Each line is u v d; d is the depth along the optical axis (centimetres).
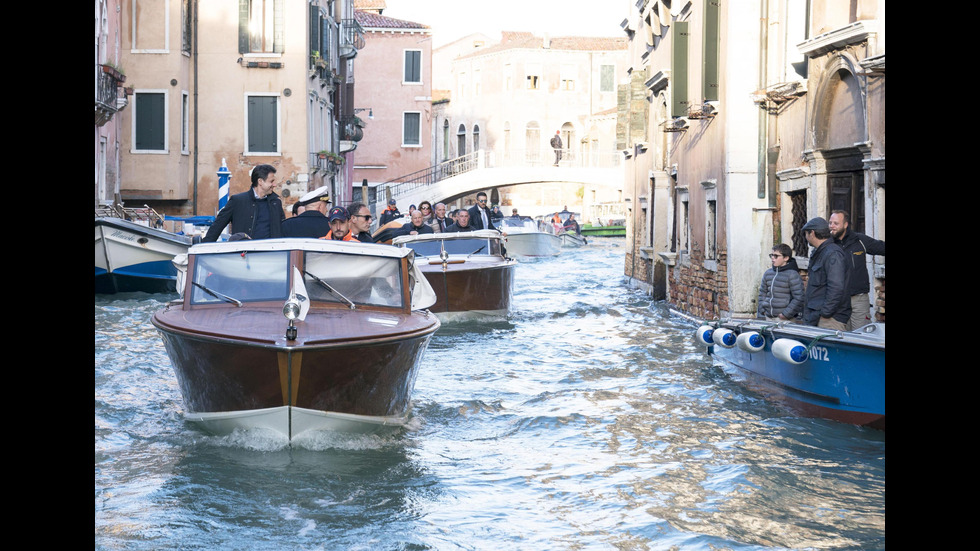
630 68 2664
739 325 1051
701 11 1633
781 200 1380
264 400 728
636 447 794
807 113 1247
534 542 561
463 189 5325
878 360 770
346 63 4338
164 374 1066
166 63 2886
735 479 688
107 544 540
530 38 7131
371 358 743
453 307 1619
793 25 1311
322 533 569
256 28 3036
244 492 643
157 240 1978
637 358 1273
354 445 770
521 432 852
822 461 739
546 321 1705
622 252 4291
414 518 601
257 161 3058
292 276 827
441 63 8594
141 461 708
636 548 550
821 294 927
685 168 1828
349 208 1068
